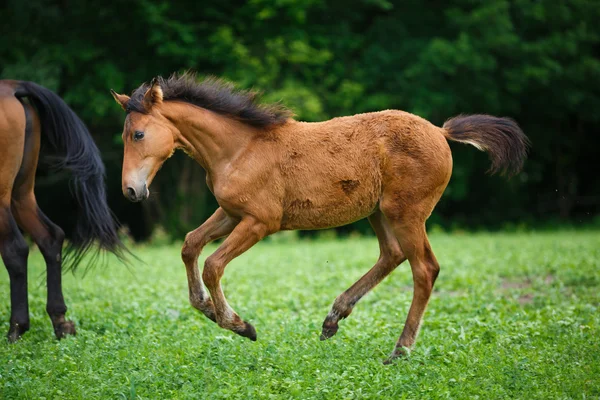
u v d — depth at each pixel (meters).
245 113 6.44
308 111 20.64
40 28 20.88
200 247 6.55
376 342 6.76
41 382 5.62
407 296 9.32
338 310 6.61
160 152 6.32
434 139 6.42
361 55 23.77
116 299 9.33
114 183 23.66
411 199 6.32
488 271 11.69
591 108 23.92
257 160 6.34
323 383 5.52
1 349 6.55
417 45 22.61
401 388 5.46
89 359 6.16
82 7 20.67
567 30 22.78
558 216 26.14
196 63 20.84
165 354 6.31
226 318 6.31
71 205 23.25
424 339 6.81
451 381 5.62
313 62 21.72
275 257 14.90
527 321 7.57
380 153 6.35
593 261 11.88
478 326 7.38
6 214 7.15
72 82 21.11
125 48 21.66
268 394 5.34
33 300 9.25
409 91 22.28
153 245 20.36
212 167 6.50
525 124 25.52
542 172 26.53
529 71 21.97
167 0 20.73
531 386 5.50
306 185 6.35
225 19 21.48
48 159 7.86
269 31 21.77
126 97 6.54
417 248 6.38
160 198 23.08
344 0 23.36
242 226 6.30
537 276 11.14
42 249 7.48
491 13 21.58
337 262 13.67
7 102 7.16
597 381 5.57
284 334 7.00
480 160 24.58
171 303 9.06
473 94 22.91
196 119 6.43
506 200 25.75
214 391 5.43
